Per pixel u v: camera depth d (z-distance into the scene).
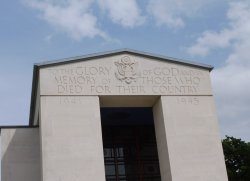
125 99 27.45
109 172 30.41
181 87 27.97
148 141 32.25
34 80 27.59
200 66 28.75
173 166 25.94
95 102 26.36
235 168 48.16
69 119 25.64
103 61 27.42
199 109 27.66
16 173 27.48
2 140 28.03
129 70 27.55
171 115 27.11
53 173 24.30
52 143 24.91
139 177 30.75
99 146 25.39
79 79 26.69
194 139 26.83
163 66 28.19
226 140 49.66
